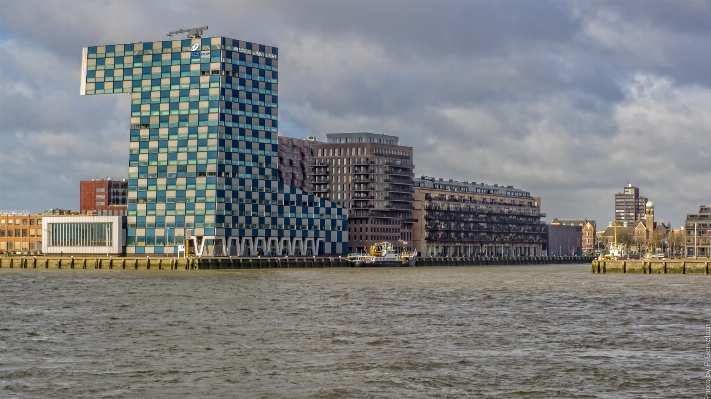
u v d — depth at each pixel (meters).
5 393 61.25
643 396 60.91
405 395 61.22
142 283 175.75
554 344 82.56
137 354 76.06
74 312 110.00
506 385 64.19
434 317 106.00
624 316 107.62
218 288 159.50
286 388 63.12
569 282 190.38
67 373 67.69
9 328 93.06
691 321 102.06
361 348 79.94
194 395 61.00
